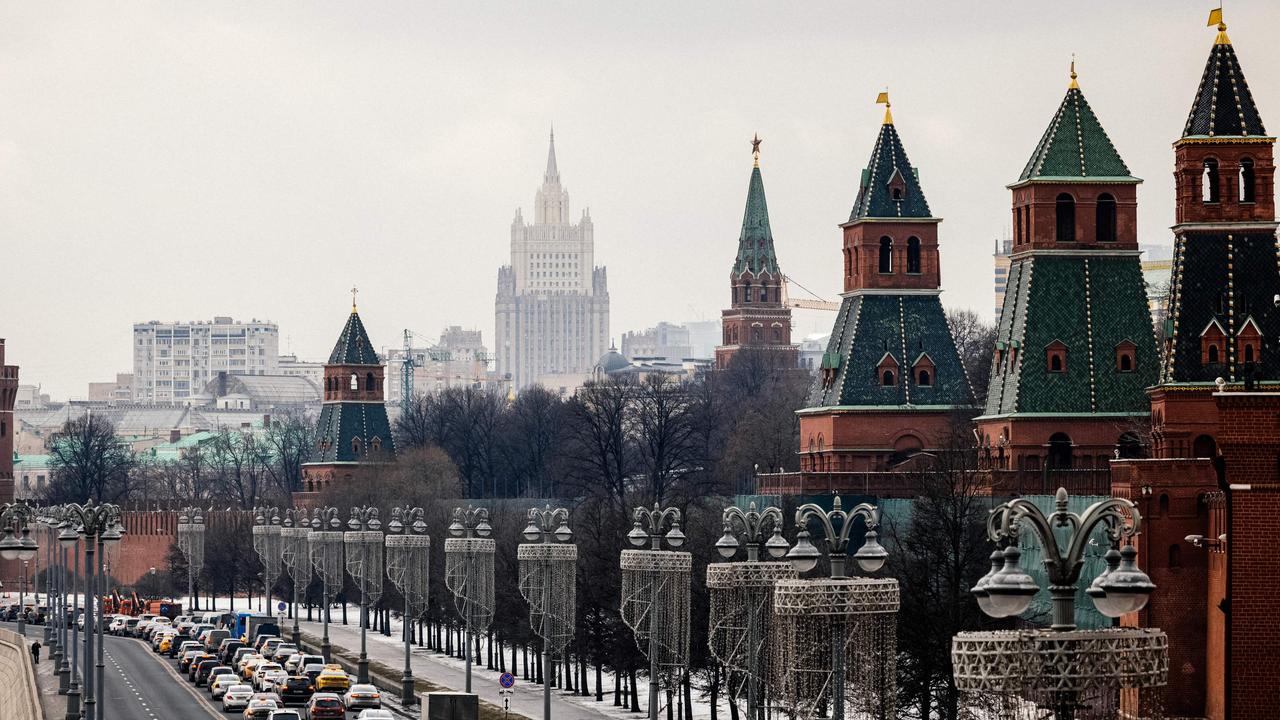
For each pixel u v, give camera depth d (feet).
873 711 410.11
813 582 389.60
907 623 642.63
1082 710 275.80
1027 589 266.77
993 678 270.46
